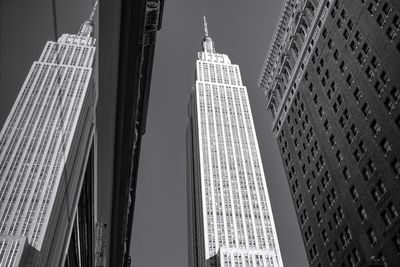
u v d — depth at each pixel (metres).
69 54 20.22
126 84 30.55
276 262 198.62
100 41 25.08
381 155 57.34
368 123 61.94
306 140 84.62
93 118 29.50
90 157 30.80
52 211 21.23
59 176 21.34
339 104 72.25
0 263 14.16
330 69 76.75
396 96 56.28
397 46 57.16
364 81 64.25
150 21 36.00
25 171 20.41
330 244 69.94
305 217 81.94
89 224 34.38
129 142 35.00
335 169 70.50
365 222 59.41
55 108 19.80
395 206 53.03
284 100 99.19
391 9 59.25
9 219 14.70
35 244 18.56
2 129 10.60
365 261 58.47
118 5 24.89
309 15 91.50
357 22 68.25
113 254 47.75
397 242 52.16
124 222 43.81
